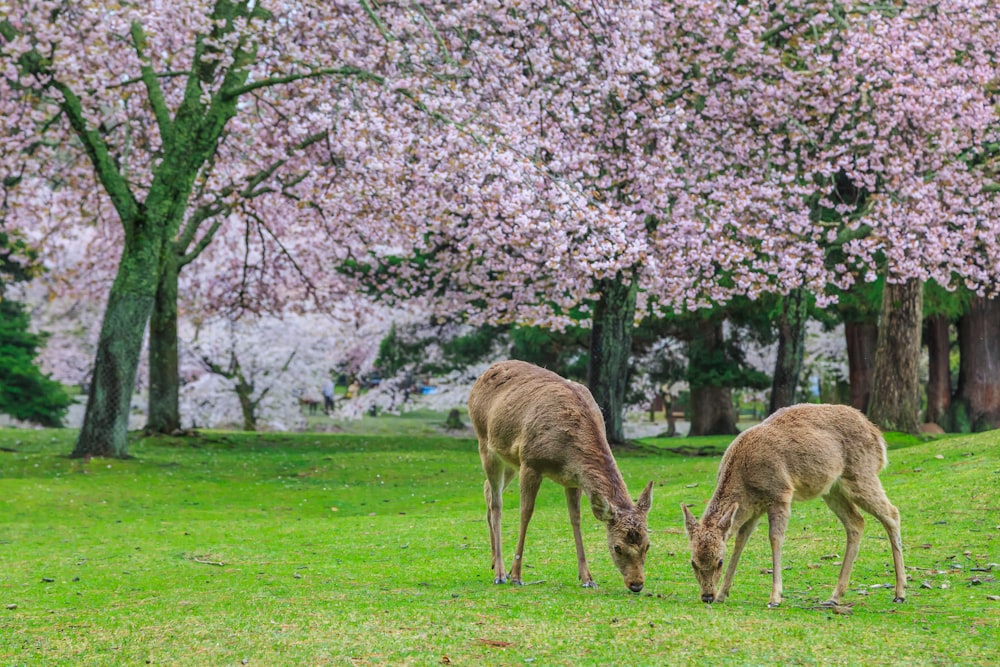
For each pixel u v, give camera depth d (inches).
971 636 248.1
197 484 706.2
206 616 288.8
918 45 850.8
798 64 943.7
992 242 881.5
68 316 1499.8
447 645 242.7
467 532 489.4
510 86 804.6
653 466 756.0
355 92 759.1
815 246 854.5
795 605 295.9
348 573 379.6
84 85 771.4
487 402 354.0
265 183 987.3
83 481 687.1
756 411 2028.8
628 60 785.6
